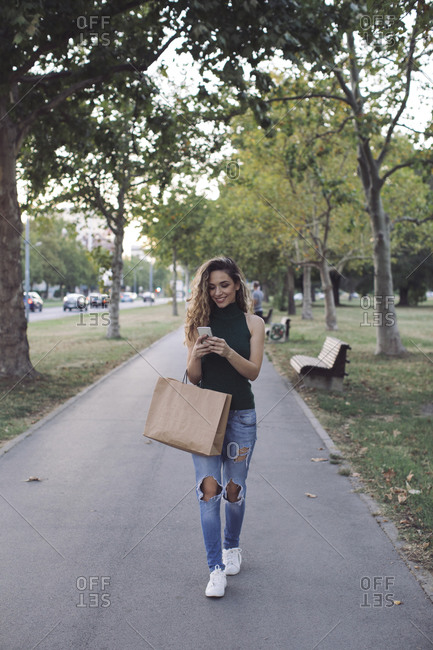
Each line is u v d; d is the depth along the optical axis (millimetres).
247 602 3076
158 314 28641
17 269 10688
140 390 9516
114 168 12688
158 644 2699
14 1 7375
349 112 13797
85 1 8328
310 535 3918
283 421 7367
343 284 38000
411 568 3434
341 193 15156
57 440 6406
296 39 8539
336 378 9672
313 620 2906
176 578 3330
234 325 3400
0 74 9070
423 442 6332
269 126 9727
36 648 2658
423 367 12344
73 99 11172
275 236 22781
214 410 3180
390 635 2777
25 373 10633
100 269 16797
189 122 11500
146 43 9805
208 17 8391
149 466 5461
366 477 5129
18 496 4641
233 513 3430
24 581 3275
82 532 3947
